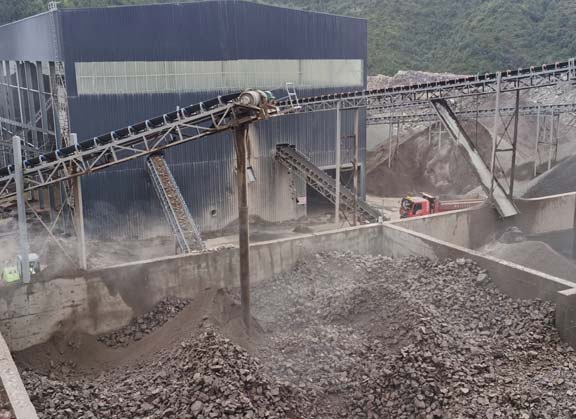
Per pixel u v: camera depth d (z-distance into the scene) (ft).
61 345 57.57
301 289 65.16
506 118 184.34
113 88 101.91
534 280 55.42
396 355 46.09
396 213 133.90
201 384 40.75
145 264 61.93
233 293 65.16
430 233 85.56
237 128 54.65
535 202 97.25
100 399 43.62
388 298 55.42
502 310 55.47
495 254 81.00
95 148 57.62
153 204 106.42
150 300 62.64
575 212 102.78
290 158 118.83
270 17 115.96
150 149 57.88
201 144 110.73
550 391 41.50
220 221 115.96
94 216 101.71
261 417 39.17
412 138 177.58
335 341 50.85
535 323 51.70
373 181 165.48
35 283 57.11
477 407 40.11
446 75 245.86
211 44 110.01
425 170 168.04
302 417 41.75
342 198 109.81
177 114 57.57
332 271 68.28
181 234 81.10
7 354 42.52
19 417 34.53
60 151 58.18
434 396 41.98
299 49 121.39
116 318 61.21
